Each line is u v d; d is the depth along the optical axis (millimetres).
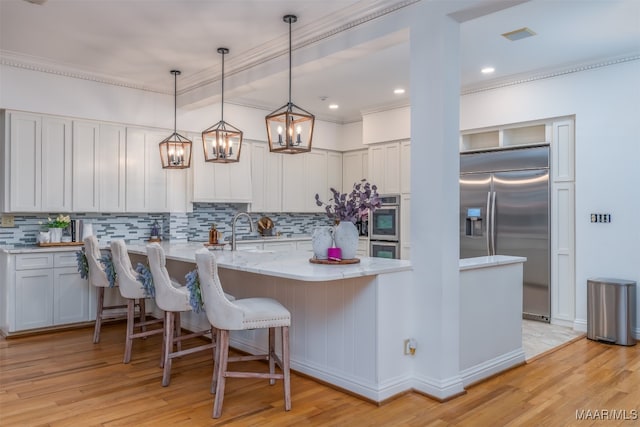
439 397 3000
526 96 5066
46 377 3412
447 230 3062
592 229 4648
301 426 2629
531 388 3213
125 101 5281
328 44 3738
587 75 4652
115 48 4305
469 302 3342
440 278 3039
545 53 4395
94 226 5410
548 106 4910
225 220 6516
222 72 4445
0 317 4688
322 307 3320
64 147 4906
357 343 3076
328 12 3541
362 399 3012
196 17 3633
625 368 3613
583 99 4684
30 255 4570
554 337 4488
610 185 4535
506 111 5215
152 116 5480
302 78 5195
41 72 4719
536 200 5094
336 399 3020
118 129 5281
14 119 4598
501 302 3617
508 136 5570
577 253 4746
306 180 7023
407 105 6172
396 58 4512
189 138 5812
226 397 3047
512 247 5289
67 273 4809
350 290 3127
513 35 3938
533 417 2742
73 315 4844
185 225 5875
